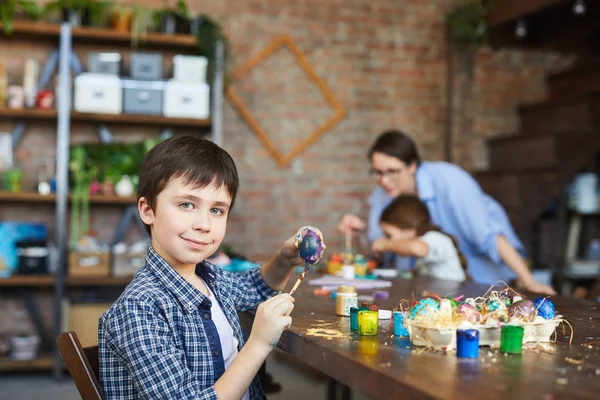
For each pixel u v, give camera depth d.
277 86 4.96
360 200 5.10
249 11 4.90
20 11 4.45
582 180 5.21
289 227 4.98
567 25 5.16
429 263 2.90
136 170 4.48
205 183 1.31
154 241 1.36
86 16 4.40
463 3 5.24
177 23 4.52
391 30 5.17
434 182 3.39
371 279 2.48
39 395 3.86
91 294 4.29
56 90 4.41
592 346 1.26
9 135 4.50
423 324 1.21
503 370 1.06
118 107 4.38
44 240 4.40
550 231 5.11
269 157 4.95
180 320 1.29
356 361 1.11
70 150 4.55
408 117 5.20
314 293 2.04
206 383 1.29
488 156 5.30
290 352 1.38
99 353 1.29
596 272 5.02
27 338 4.29
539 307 1.32
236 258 3.46
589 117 4.70
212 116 4.52
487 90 5.33
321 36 5.04
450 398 0.91
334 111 5.06
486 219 3.31
